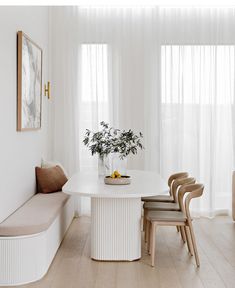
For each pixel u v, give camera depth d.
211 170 4.09
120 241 2.78
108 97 4.09
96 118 4.06
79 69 4.09
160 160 4.10
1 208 2.53
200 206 4.16
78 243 3.21
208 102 4.09
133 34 4.08
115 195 2.51
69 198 3.58
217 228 3.71
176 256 2.91
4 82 2.59
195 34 4.06
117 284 2.40
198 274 2.58
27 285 2.38
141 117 4.12
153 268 2.66
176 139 4.09
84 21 4.07
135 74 4.10
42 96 3.83
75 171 4.11
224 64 4.09
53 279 2.47
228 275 2.57
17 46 2.90
